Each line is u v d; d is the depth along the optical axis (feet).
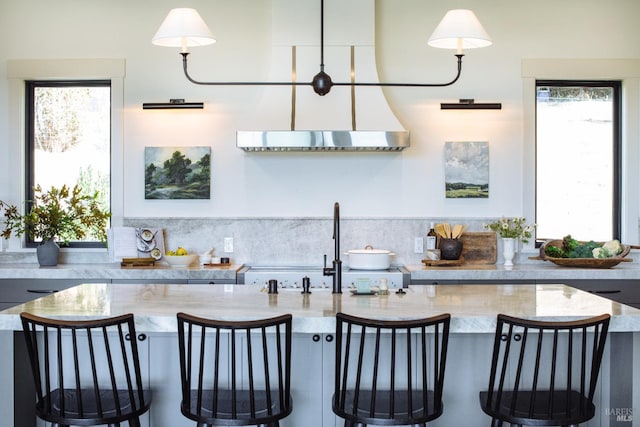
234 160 16.28
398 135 14.14
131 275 14.42
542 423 7.53
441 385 7.62
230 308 8.75
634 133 16.39
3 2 16.20
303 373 9.11
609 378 9.28
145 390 8.50
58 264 15.85
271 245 16.25
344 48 15.16
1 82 16.25
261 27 16.31
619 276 14.46
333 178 16.24
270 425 7.79
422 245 16.21
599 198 16.74
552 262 15.47
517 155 16.34
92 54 16.26
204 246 16.28
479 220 16.29
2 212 16.21
